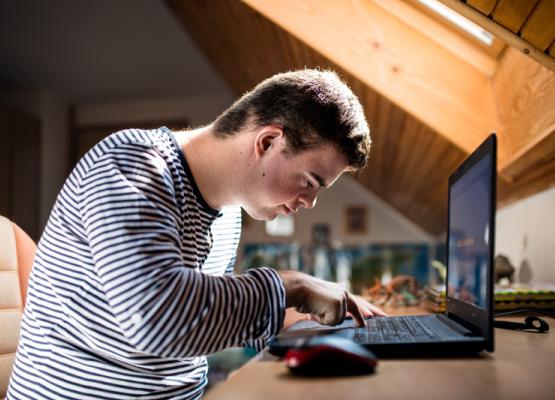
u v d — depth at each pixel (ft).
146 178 2.84
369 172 11.48
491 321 2.52
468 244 3.29
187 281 2.52
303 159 3.10
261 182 3.25
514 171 5.13
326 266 17.40
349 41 5.66
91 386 3.14
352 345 2.24
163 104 17.42
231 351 10.69
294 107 3.05
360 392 1.94
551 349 2.77
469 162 3.40
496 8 3.25
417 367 2.35
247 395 1.94
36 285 3.25
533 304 4.33
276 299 2.67
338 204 18.28
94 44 13.25
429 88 5.50
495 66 5.22
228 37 8.52
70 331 3.10
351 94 3.26
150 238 2.58
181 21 10.09
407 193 11.42
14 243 4.36
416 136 6.51
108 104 17.74
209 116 17.10
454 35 5.27
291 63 7.52
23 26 12.29
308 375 2.22
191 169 3.40
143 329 2.44
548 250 5.57
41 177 16.19
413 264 16.98
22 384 3.28
